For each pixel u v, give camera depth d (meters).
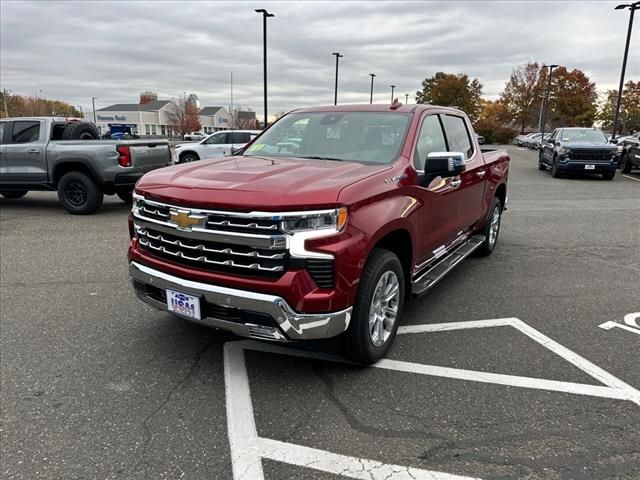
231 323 3.04
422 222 3.89
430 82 72.06
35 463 2.51
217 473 2.45
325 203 2.88
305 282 2.87
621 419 2.89
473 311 4.61
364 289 3.20
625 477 2.41
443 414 2.94
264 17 25.27
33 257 6.38
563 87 66.44
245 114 86.06
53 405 3.03
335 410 2.99
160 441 2.69
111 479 2.40
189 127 77.50
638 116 50.84
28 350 3.75
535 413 2.95
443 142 4.68
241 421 2.87
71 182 9.33
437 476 2.42
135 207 3.52
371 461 2.54
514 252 6.88
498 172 6.23
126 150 9.15
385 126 4.18
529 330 4.18
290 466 2.50
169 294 3.24
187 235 3.07
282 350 3.79
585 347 3.86
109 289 5.14
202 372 3.45
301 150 4.30
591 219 9.47
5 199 11.88
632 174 18.94
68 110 97.94
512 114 72.06
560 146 16.98
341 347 3.38
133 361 3.60
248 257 2.92
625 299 4.96
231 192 2.97
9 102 90.38
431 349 3.80
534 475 2.43
